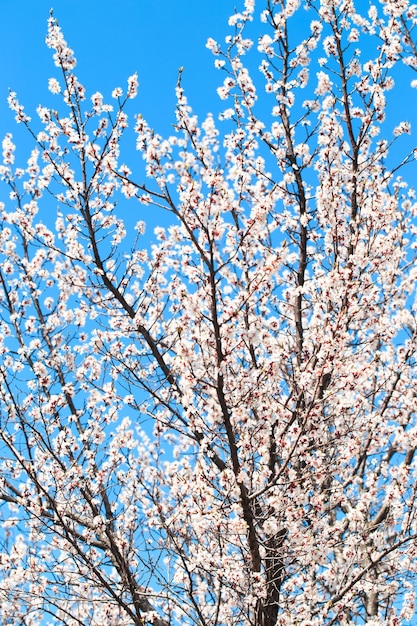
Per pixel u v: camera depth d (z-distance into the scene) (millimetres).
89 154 6570
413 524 5758
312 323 5789
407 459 6664
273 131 7602
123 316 6766
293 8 7465
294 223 7574
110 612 6547
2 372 5949
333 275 5668
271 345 6039
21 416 5953
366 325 6828
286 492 5297
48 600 6004
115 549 6027
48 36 6695
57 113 6691
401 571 6117
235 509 5117
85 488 6449
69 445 6535
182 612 6395
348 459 5984
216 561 5492
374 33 7344
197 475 5113
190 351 4816
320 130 7266
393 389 6809
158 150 5176
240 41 7523
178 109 5453
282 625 5512
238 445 5254
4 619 6359
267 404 5566
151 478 7535
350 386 5484
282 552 5547
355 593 5812
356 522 5926
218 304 5809
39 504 6109
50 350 7863
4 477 6707
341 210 7016
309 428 5355
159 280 7336
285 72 7559
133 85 6816
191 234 4789
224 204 4887
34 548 6719
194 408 5109
